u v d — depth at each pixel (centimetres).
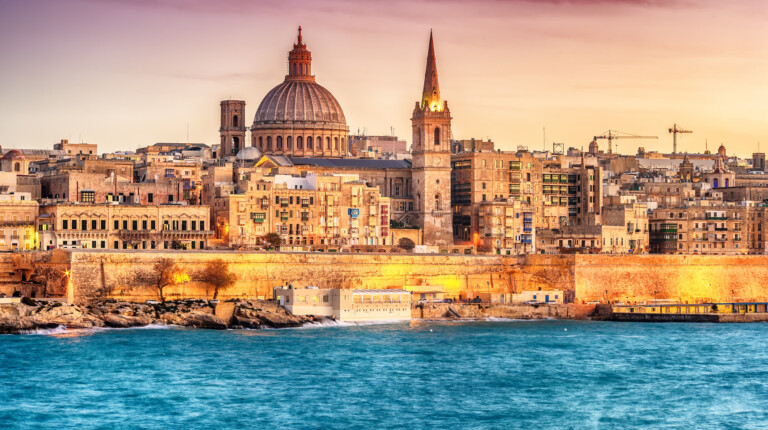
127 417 19100
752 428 19188
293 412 19600
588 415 19850
